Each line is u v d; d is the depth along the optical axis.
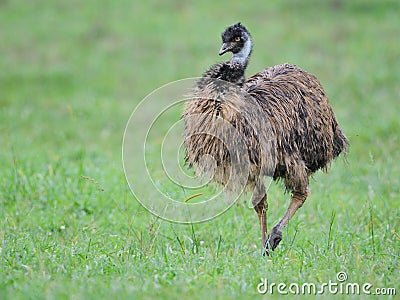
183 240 28.28
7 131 48.97
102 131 51.78
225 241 28.98
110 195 34.25
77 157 41.91
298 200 28.06
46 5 85.00
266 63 64.69
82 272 22.48
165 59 69.75
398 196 35.41
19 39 75.56
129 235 28.56
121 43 74.44
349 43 71.25
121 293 20.03
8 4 84.81
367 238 28.42
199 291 20.70
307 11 80.50
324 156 29.16
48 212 32.44
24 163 39.03
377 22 76.69
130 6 84.31
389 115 50.75
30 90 63.31
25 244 26.19
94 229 30.23
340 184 37.62
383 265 24.52
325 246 27.06
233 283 21.50
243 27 28.33
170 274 22.41
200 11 81.75
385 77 61.19
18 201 33.78
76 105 58.19
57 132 50.69
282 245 27.80
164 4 84.75
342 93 57.81
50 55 71.88
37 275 21.89
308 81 29.11
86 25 79.06
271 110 27.06
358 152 43.31
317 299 20.84
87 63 69.75
